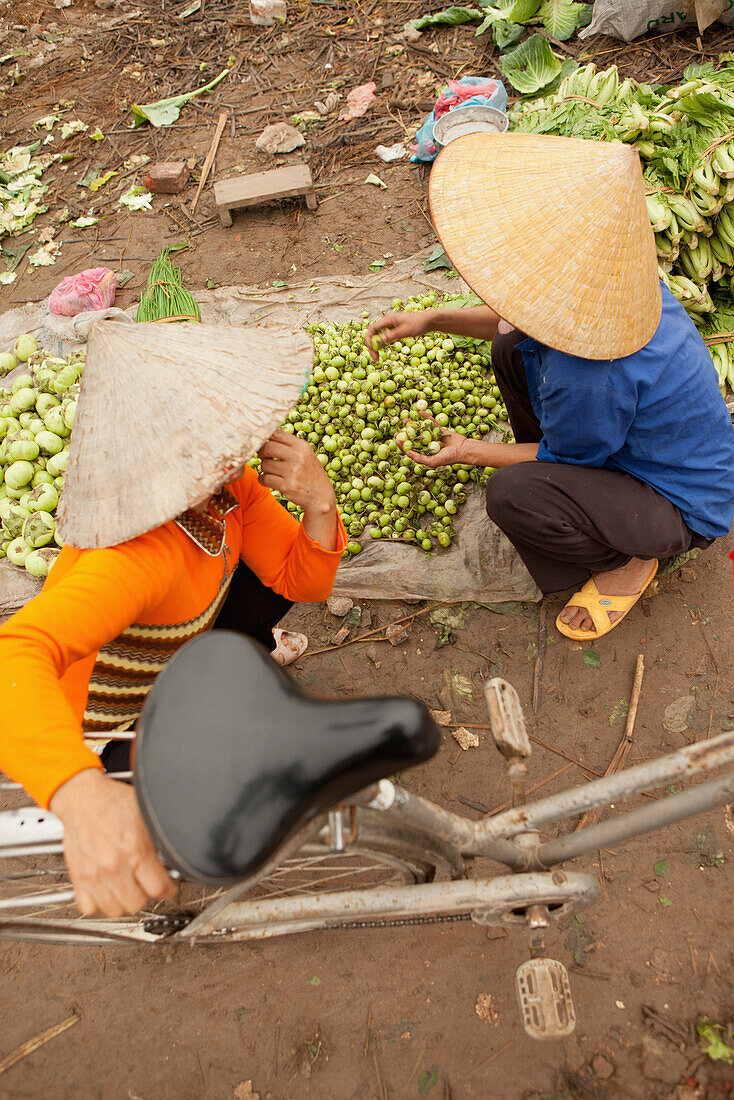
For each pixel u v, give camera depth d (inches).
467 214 88.0
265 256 188.5
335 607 130.5
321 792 48.1
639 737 111.5
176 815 46.1
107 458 62.2
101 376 62.8
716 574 126.9
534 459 114.3
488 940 95.0
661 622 122.8
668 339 96.5
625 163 80.8
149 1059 90.6
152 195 211.2
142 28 265.7
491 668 122.0
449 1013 90.7
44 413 145.6
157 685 50.9
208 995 94.3
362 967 94.7
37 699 52.9
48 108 243.0
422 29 237.5
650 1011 88.3
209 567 74.5
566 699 116.9
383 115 218.1
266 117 226.4
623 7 201.0
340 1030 90.7
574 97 158.4
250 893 96.9
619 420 96.3
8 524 139.9
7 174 223.1
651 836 100.8
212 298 175.6
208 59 249.1
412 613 130.1
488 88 190.9
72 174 222.8
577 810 60.7
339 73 233.5
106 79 249.6
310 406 144.2
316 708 49.1
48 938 74.3
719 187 133.8
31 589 136.3
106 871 48.3
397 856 68.7
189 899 94.3
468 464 120.9
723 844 99.3
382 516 133.8
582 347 85.8
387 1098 85.7
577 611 120.3
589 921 95.3
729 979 89.7
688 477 105.7
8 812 55.0
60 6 279.0
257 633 101.9
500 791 109.0
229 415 62.7
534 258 84.4
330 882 101.0
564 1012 68.6
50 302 172.2
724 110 136.4
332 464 138.3
